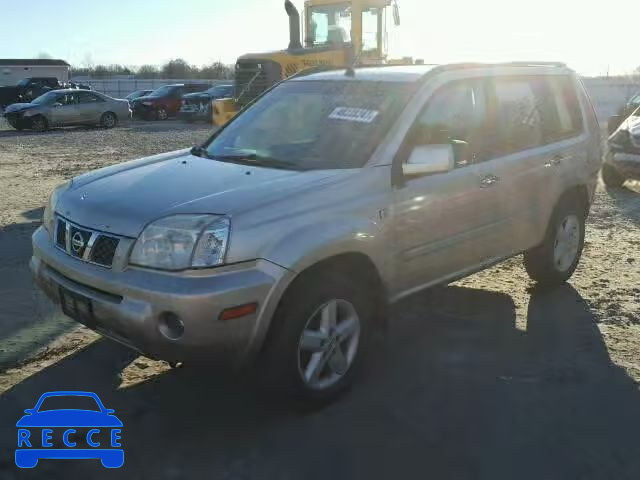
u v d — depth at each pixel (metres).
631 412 3.70
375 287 3.97
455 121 4.61
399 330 4.88
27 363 4.24
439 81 4.48
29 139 20.44
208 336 3.17
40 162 14.46
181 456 3.26
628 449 3.34
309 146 4.21
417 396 3.86
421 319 5.10
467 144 4.59
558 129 5.60
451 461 3.22
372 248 3.77
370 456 3.26
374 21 12.59
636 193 10.84
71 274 3.55
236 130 4.79
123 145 18.30
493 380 4.07
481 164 4.66
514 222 5.01
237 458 3.24
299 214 3.49
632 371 4.21
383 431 3.49
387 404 3.77
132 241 3.34
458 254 4.53
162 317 3.20
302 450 3.31
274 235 3.35
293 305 3.41
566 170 5.46
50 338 4.62
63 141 19.69
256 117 4.82
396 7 12.88
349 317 3.75
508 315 5.20
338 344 3.70
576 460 3.24
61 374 4.10
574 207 5.73
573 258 5.85
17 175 12.46
